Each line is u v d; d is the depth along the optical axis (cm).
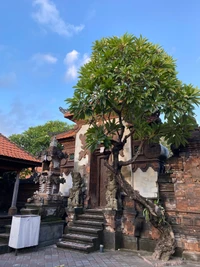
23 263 601
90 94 655
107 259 649
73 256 677
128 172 945
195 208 679
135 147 967
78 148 1151
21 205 1197
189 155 732
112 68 654
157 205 695
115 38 712
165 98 629
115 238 782
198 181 695
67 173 1244
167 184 770
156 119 823
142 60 632
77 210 949
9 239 716
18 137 2134
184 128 696
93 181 1063
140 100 613
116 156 721
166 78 641
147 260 631
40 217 788
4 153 938
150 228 778
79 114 704
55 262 612
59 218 945
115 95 649
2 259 638
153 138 752
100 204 1032
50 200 913
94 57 738
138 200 681
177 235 691
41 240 811
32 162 1012
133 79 615
